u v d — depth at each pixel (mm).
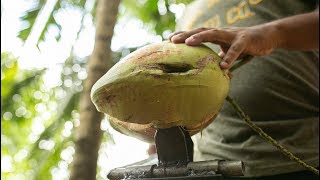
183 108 1070
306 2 1791
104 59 2344
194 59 1100
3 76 4215
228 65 1164
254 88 1619
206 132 1697
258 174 1510
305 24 1536
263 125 1593
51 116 4711
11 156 6152
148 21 4203
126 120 1095
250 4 1790
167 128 1103
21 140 5488
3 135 5359
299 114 1629
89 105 2277
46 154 3779
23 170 6641
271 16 1739
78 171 2205
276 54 1666
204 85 1069
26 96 4344
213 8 1897
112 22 2412
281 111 1617
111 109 1097
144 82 1042
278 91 1625
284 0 1775
